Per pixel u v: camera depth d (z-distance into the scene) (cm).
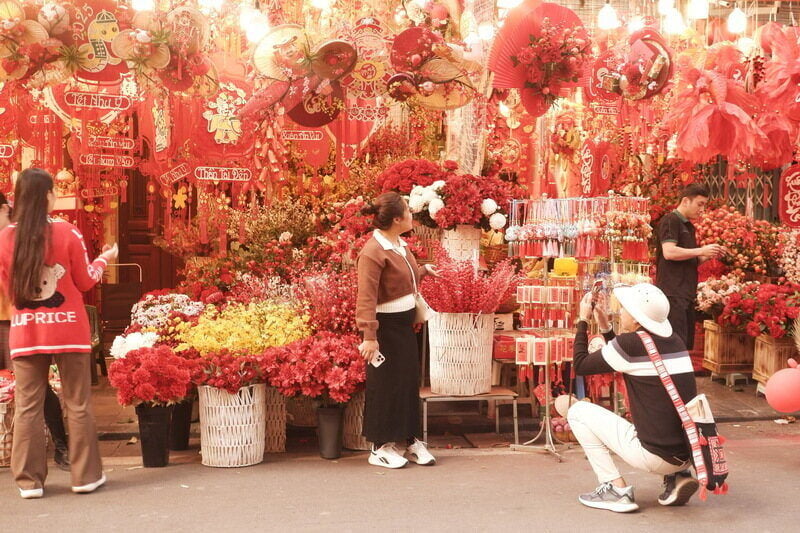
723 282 743
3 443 504
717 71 591
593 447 425
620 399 577
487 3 602
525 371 548
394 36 575
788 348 684
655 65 589
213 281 666
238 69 592
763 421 638
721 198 860
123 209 975
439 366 558
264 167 613
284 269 664
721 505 429
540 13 564
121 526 396
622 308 421
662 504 429
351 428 551
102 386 737
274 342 529
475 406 672
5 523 400
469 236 610
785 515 413
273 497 443
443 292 545
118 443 579
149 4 534
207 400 503
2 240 438
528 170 788
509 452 546
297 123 622
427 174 631
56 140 678
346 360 517
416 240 618
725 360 744
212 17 580
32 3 515
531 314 548
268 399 545
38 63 530
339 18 639
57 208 739
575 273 568
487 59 582
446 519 406
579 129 787
